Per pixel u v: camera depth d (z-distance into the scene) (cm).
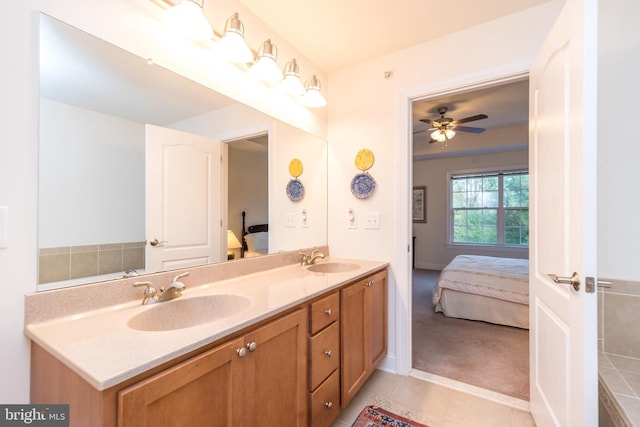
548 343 132
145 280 123
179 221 146
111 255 118
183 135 147
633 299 140
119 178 122
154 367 73
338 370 154
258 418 105
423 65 204
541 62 141
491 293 305
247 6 169
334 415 149
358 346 173
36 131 96
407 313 210
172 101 140
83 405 71
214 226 163
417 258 613
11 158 91
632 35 142
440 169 586
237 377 96
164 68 134
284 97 206
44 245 98
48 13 98
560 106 117
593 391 95
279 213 204
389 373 212
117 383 66
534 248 154
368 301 186
